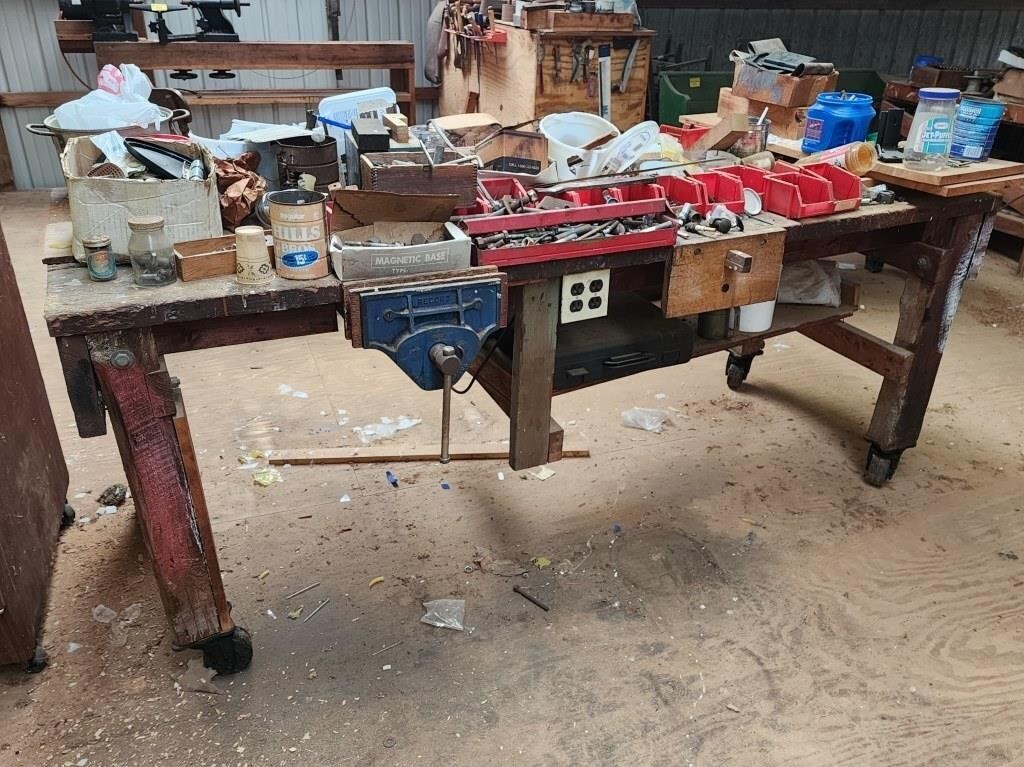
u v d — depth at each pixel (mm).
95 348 1254
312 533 2062
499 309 1448
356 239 1445
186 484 1420
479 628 1780
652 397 2777
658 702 1605
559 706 1592
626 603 1860
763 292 1765
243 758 1470
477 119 2293
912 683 1663
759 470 2385
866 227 1839
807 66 2426
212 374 2854
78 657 1672
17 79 5066
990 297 3721
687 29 6188
